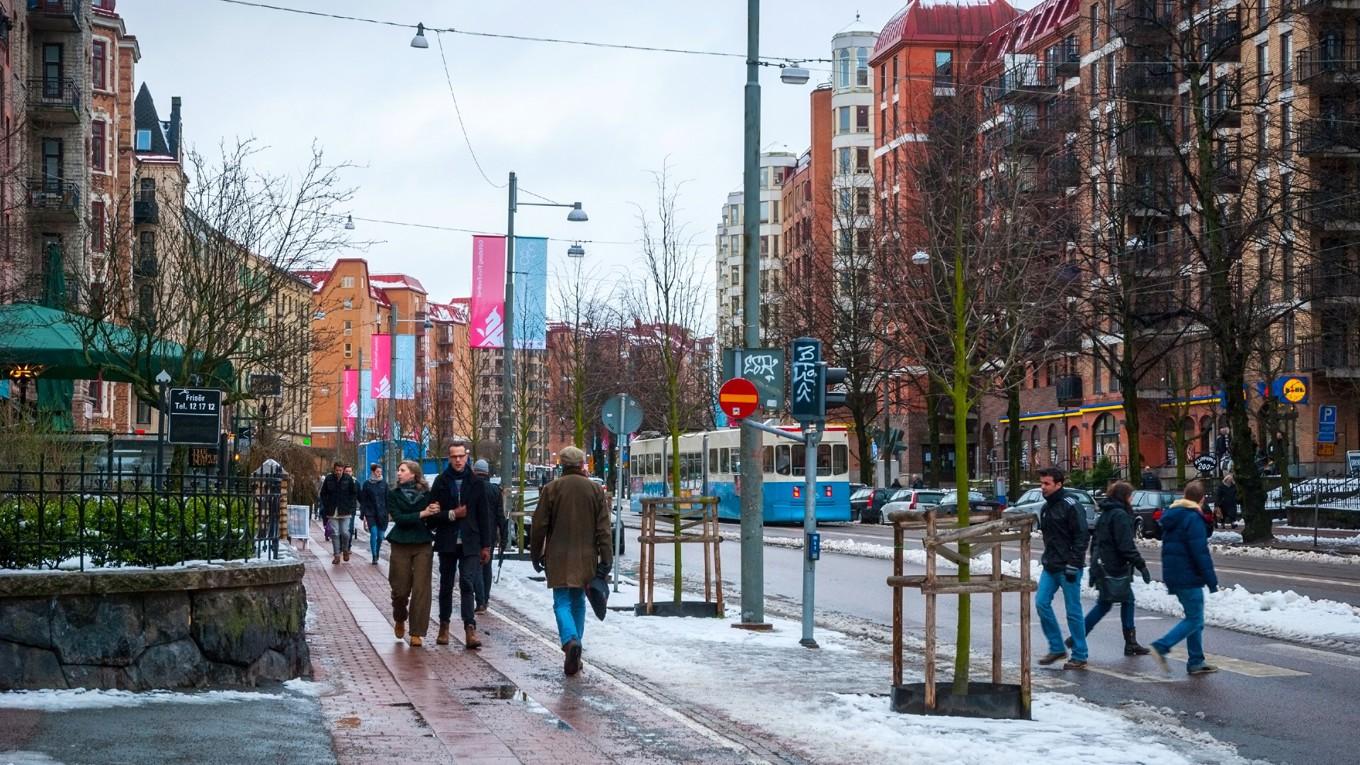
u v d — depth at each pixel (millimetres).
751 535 18781
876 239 49000
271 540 12992
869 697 12703
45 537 11383
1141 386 70688
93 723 9562
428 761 9062
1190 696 13758
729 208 141750
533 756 9477
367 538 46844
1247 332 40031
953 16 90500
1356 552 36531
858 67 102625
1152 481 55719
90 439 24234
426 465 70688
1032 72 72875
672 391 25094
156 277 30312
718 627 18688
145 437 35812
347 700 11609
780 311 65438
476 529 16109
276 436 48469
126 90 71625
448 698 11953
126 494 11719
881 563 33938
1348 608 20438
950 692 11859
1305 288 43781
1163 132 41125
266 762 8648
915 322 35750
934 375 12852
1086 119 45438
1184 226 40562
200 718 10008
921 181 43906
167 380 24297
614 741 10266
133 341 25250
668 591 25703
